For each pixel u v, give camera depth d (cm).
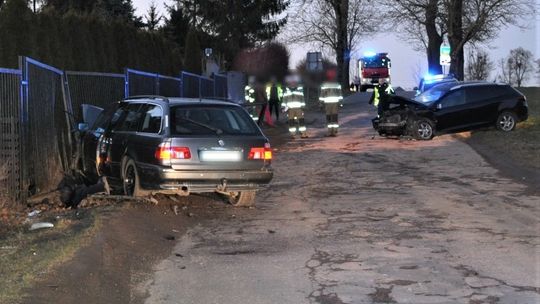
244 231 801
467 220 840
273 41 4578
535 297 530
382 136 1967
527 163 1350
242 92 2878
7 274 550
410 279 584
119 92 1500
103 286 561
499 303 516
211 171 841
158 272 621
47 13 1366
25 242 681
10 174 921
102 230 707
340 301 527
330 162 1459
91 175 1071
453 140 1819
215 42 5031
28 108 998
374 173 1287
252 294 551
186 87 2159
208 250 707
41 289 515
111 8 4231
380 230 791
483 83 1884
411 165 1388
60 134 1234
